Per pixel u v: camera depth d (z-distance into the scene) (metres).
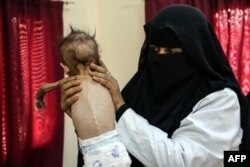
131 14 3.37
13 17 2.46
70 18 3.14
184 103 1.25
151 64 1.33
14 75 2.45
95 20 3.48
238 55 2.94
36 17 2.69
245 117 1.24
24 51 2.59
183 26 1.26
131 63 3.40
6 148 2.50
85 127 1.10
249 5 2.93
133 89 1.42
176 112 1.24
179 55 1.28
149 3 3.12
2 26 2.43
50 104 2.79
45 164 2.78
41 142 2.73
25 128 2.58
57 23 2.87
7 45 2.44
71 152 3.20
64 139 3.09
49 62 2.79
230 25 2.94
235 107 1.17
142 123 1.16
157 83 1.32
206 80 1.27
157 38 1.30
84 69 1.19
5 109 2.48
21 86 2.52
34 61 2.68
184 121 1.18
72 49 1.19
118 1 3.41
